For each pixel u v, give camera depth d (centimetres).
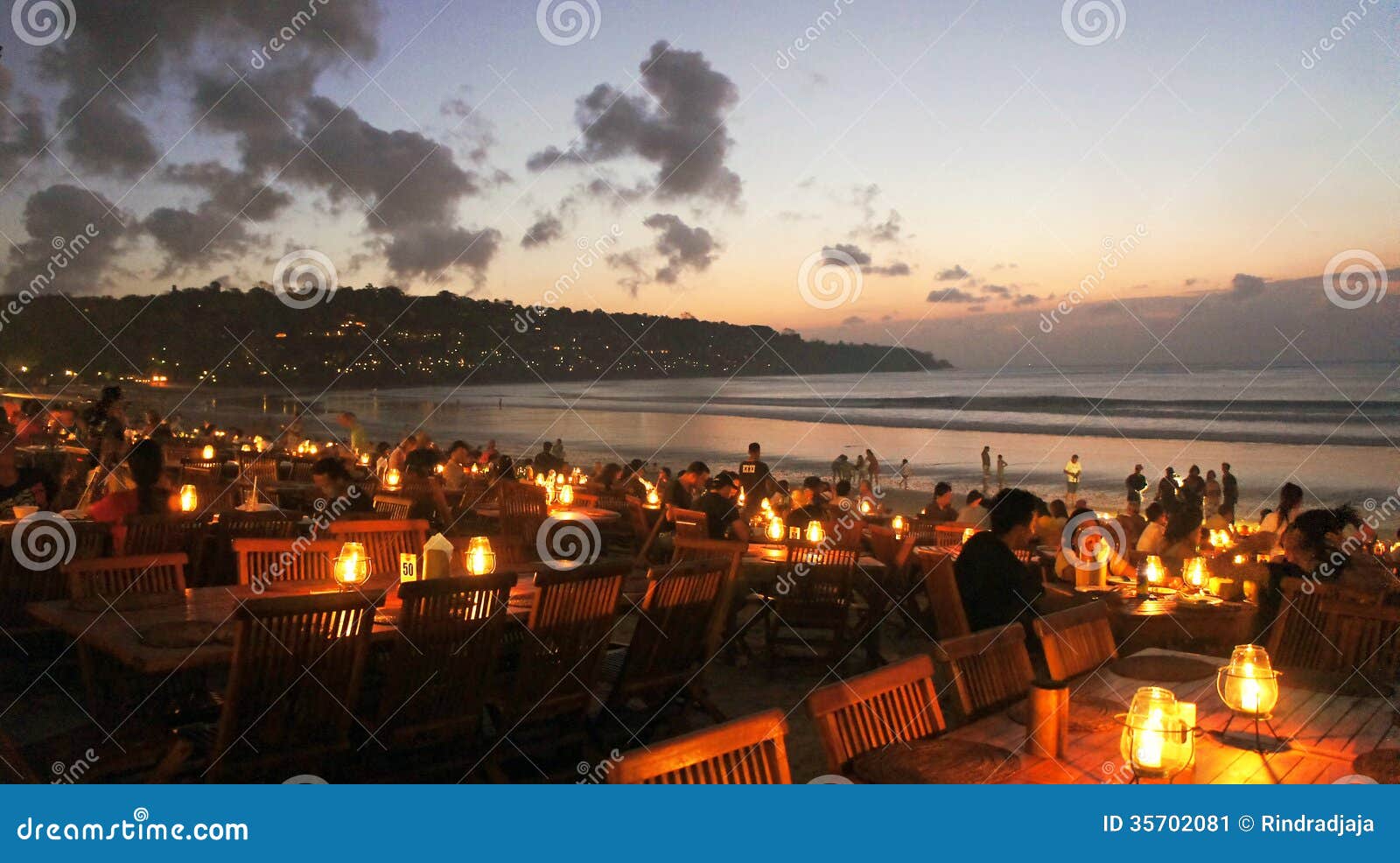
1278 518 972
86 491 1009
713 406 8262
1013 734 293
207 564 657
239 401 6650
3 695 499
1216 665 382
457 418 6612
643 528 990
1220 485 2381
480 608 392
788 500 1271
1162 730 249
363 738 386
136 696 437
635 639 459
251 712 342
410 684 378
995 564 571
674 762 206
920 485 3123
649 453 4234
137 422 1858
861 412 6988
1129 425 5181
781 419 6531
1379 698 340
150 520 607
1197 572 686
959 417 6256
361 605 360
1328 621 444
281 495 1224
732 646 719
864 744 273
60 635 528
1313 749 284
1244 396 7350
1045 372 17050
